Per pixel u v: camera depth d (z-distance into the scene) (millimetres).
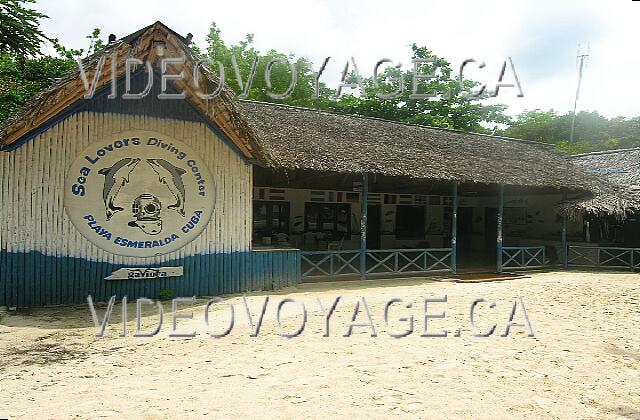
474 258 18578
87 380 5402
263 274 10945
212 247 10234
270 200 15484
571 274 15328
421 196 18891
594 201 15984
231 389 5230
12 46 12242
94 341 6883
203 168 10094
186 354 6398
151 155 9594
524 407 5000
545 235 18609
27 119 8438
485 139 18672
